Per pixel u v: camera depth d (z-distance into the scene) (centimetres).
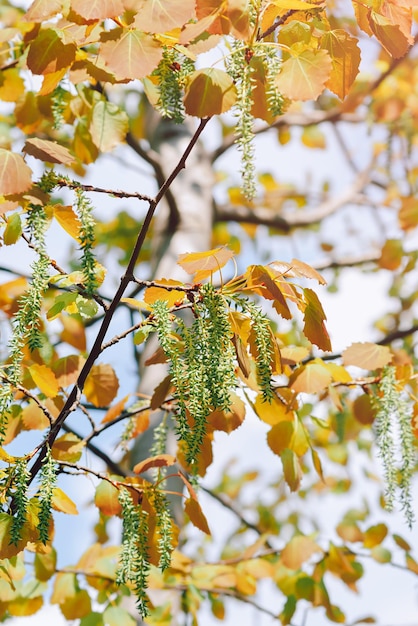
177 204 297
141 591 197
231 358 194
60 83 220
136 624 231
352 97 327
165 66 199
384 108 326
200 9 195
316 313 200
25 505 194
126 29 198
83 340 238
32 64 203
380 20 199
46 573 227
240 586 247
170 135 323
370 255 348
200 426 192
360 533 250
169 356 194
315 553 239
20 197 195
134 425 223
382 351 217
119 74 196
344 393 243
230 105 197
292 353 217
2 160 194
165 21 194
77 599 228
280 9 198
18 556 218
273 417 216
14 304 226
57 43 203
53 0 199
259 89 203
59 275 199
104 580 232
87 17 195
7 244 198
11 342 193
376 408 220
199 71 197
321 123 360
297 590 245
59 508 206
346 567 245
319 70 196
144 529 200
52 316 198
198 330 194
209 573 245
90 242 194
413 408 217
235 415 209
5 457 196
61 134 259
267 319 197
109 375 219
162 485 207
